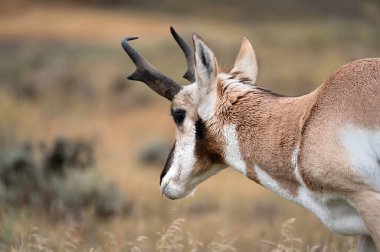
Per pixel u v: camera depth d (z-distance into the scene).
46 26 164.38
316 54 106.62
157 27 159.50
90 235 35.53
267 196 49.78
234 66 23.70
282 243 29.34
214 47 112.25
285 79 94.19
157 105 96.69
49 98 102.75
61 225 37.66
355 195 19.83
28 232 32.56
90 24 165.25
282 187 21.53
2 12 181.62
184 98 23.23
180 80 96.12
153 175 59.12
